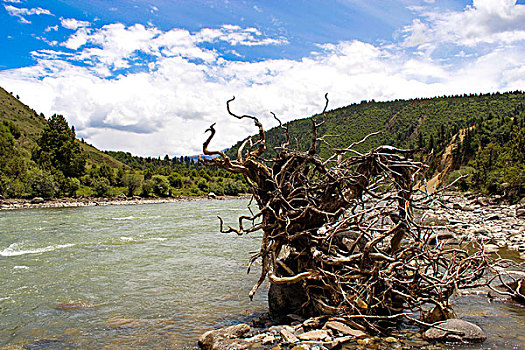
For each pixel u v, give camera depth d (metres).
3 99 187.00
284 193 7.49
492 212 32.28
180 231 24.98
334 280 7.08
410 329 6.74
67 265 14.55
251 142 7.42
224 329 6.77
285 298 7.84
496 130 105.44
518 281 8.82
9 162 72.06
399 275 7.60
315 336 6.19
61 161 93.31
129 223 30.94
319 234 7.40
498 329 6.51
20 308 9.38
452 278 7.10
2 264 14.90
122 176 98.56
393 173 6.79
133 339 7.02
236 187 103.25
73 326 7.95
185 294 10.21
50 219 35.22
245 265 13.91
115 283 11.67
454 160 105.94
